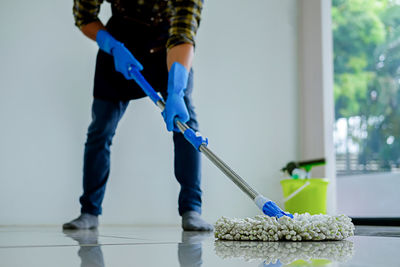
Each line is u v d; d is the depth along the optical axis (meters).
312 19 3.25
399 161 3.65
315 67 3.21
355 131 3.78
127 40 1.85
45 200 2.52
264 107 3.14
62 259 0.69
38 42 2.60
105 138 1.93
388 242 1.04
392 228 2.15
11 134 2.49
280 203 3.12
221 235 1.10
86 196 1.92
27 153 2.51
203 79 2.98
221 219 1.14
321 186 2.68
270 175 3.11
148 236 1.31
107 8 2.77
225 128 3.01
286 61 3.25
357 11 3.86
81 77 2.66
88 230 1.76
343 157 3.70
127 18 1.86
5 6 2.55
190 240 1.10
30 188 2.50
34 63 2.58
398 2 3.74
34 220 2.49
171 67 1.59
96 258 0.70
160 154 2.78
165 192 2.76
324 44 3.21
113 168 2.67
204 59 2.99
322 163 2.79
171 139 2.82
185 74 1.59
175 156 1.81
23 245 0.95
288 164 2.94
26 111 2.53
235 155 3.02
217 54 3.04
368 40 3.82
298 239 1.02
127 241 1.07
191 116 1.81
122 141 2.70
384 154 3.70
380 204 3.60
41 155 2.54
